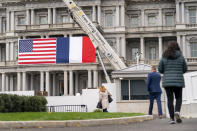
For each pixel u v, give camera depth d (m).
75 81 93.62
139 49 100.56
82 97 46.53
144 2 101.62
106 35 97.94
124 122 23.70
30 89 95.56
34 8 100.62
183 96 30.88
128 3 102.12
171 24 100.94
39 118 23.72
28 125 21.36
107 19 99.25
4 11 108.19
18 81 91.56
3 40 104.94
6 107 31.64
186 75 30.52
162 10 101.38
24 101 33.75
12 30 103.81
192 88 30.05
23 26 93.88
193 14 97.12
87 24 52.47
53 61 60.38
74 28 90.69
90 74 87.12
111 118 23.62
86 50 60.41
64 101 47.31
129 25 102.56
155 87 27.64
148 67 43.59
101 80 92.25
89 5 98.12
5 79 98.44
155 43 100.44
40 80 91.12
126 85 43.03
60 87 96.38
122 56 94.38
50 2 100.00
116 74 43.25
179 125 20.48
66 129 20.22
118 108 42.22
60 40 60.72
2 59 107.25
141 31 97.12
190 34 94.81
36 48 60.66
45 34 92.12
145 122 24.33
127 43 101.00
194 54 94.75
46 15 101.44
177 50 21.20
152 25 101.75
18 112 30.98
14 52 102.94
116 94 42.94
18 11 104.12
